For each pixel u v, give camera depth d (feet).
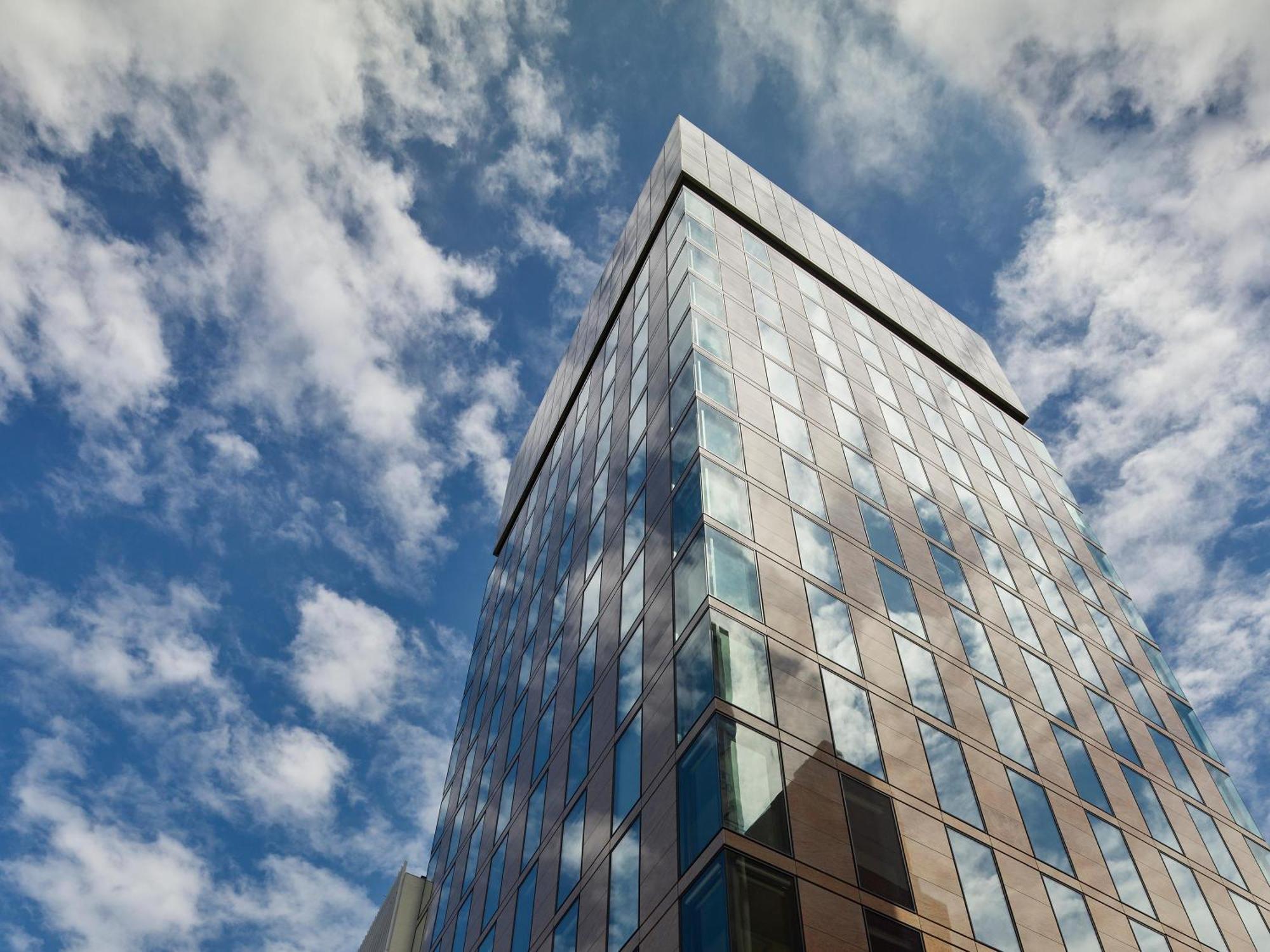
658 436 110.22
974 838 75.05
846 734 74.74
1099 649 121.80
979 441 155.84
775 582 84.89
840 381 133.39
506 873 103.04
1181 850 95.14
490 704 144.56
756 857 59.36
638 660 87.30
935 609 101.09
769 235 162.61
